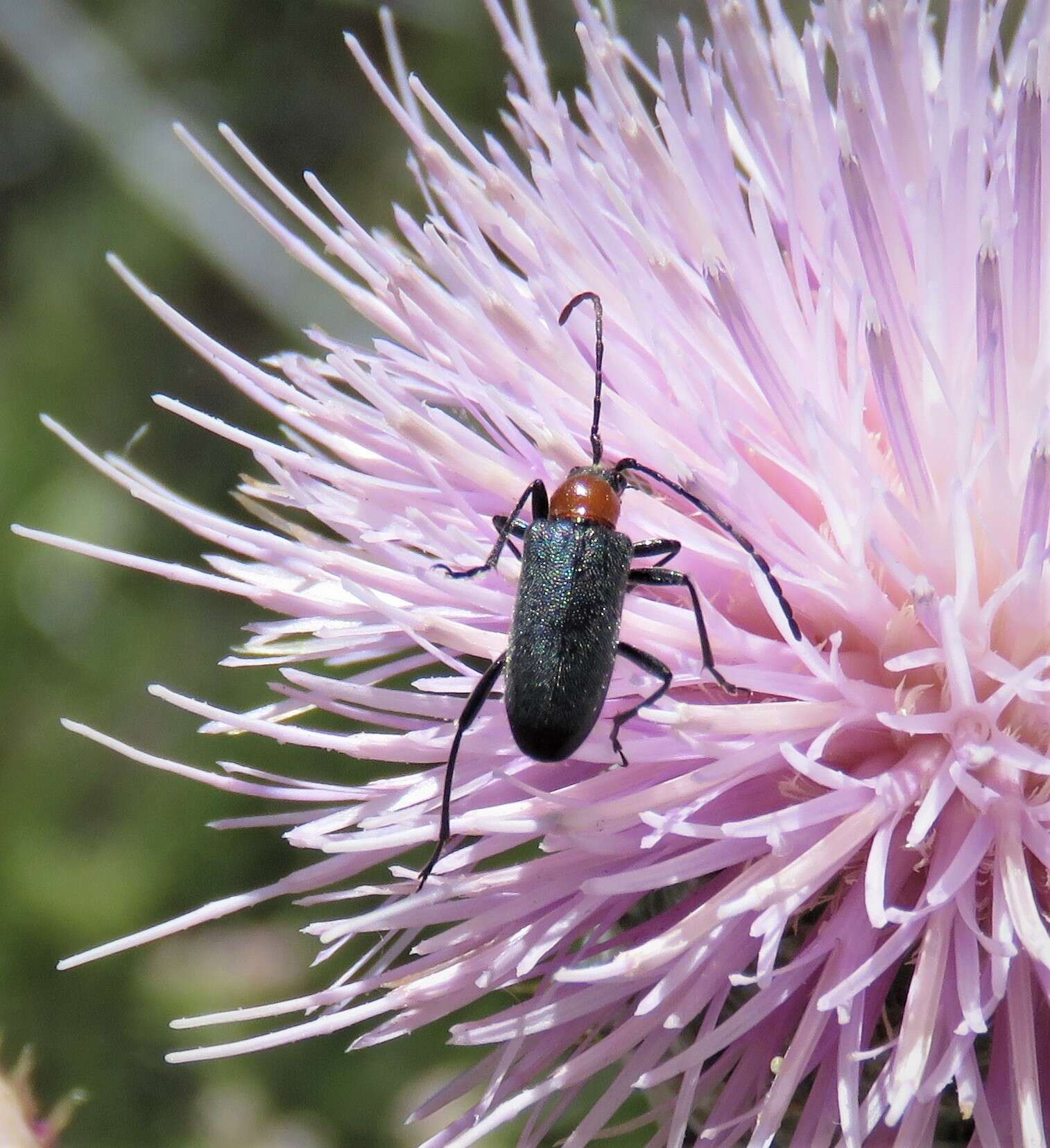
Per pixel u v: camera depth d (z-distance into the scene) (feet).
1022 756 0.30
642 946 0.30
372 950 0.32
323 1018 0.31
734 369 0.32
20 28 0.71
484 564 0.32
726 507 0.31
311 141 0.81
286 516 0.51
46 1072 0.56
